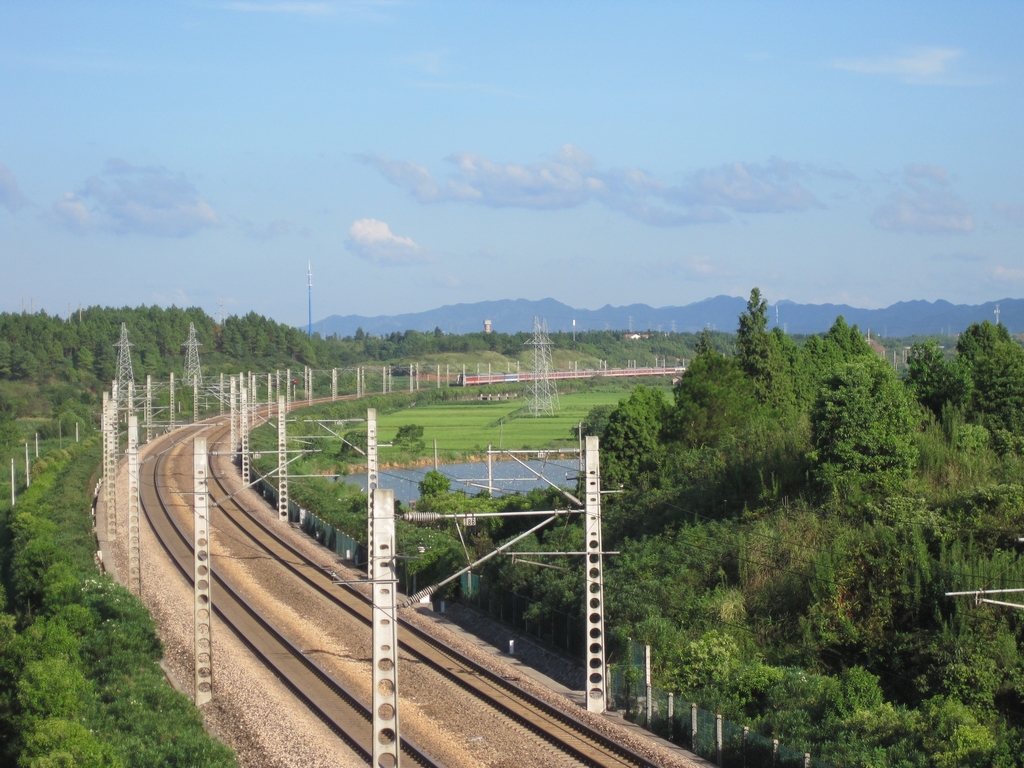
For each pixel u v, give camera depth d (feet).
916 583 119.24
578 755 98.68
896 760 88.22
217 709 117.70
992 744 87.61
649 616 131.44
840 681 107.45
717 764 97.14
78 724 92.63
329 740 104.88
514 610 154.81
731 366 225.35
